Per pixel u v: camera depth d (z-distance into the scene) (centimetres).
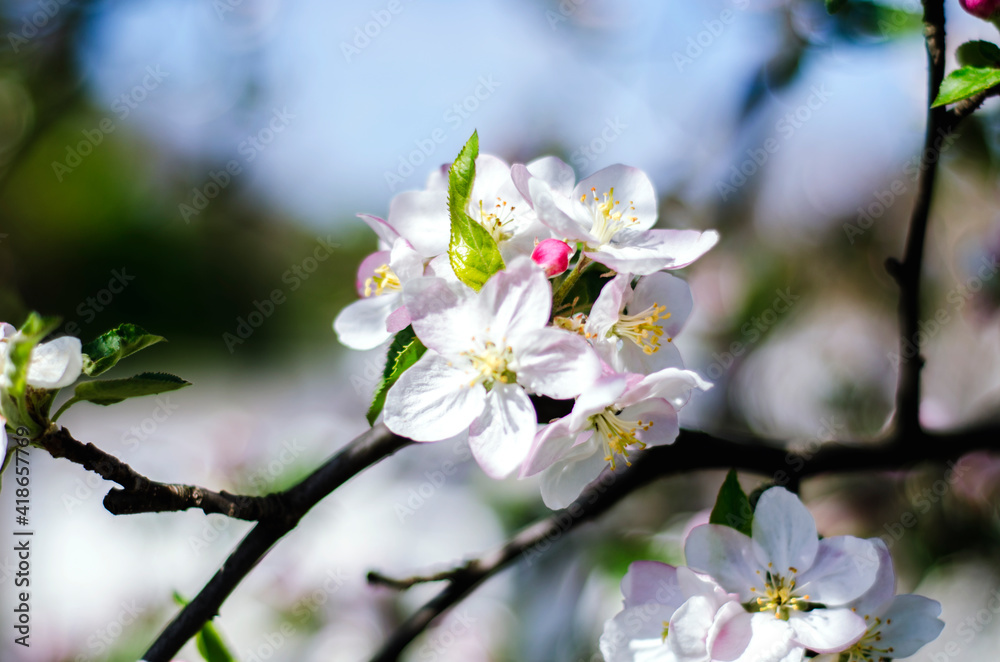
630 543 75
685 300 54
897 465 60
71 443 51
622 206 54
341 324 56
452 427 52
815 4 65
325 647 78
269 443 91
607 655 53
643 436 53
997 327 90
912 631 53
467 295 52
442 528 86
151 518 79
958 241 92
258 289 168
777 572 53
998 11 55
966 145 66
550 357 51
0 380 50
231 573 53
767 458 60
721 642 52
